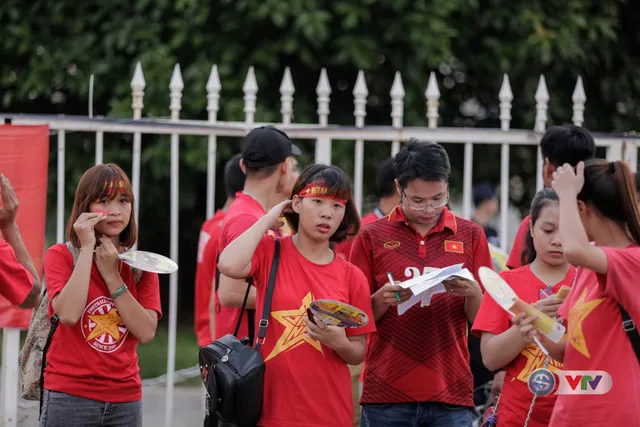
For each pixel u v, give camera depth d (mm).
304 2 13211
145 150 14406
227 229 6879
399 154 6527
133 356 6418
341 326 5957
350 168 14023
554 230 6238
